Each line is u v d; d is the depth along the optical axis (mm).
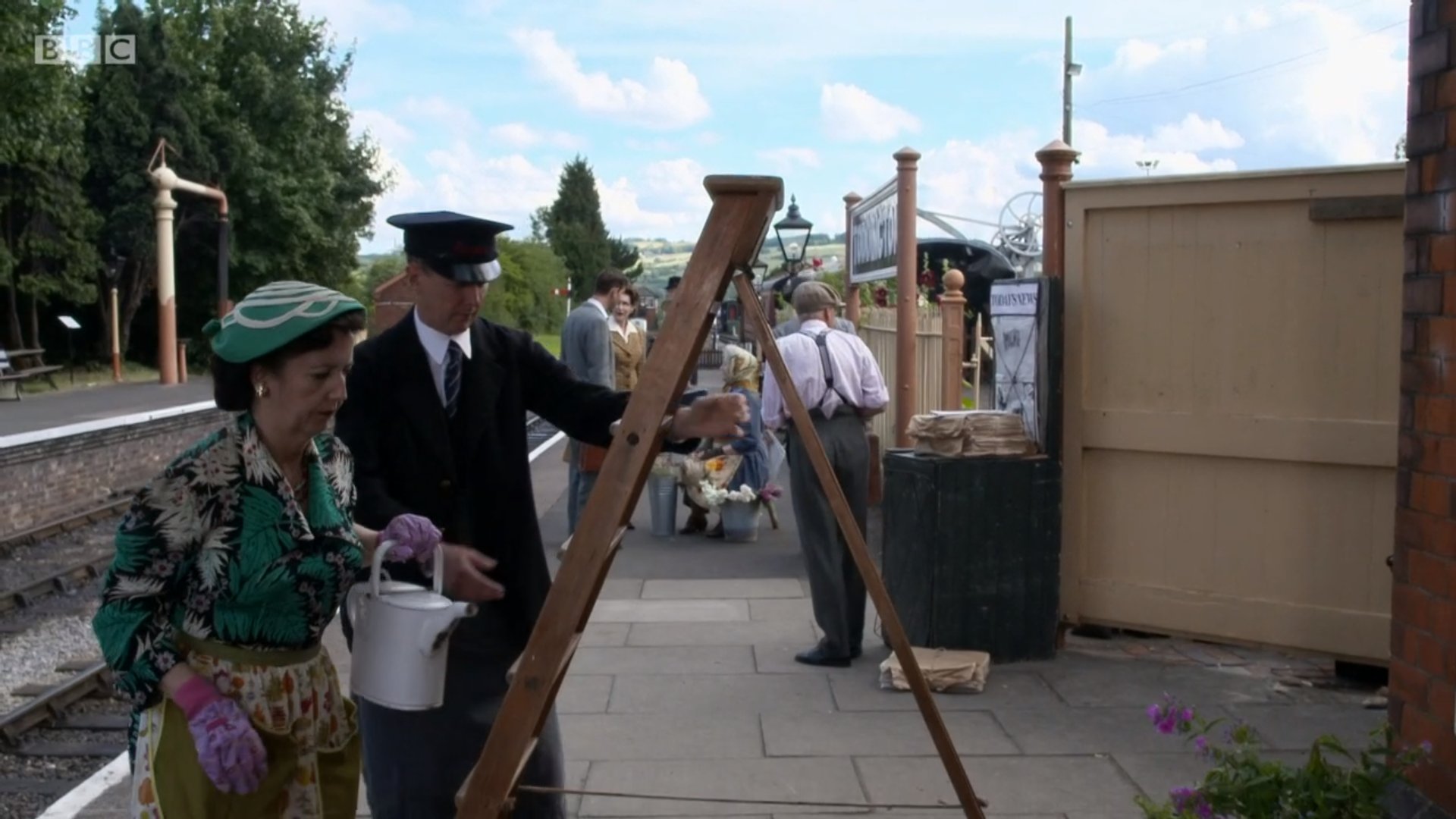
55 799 5609
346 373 2766
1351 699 5504
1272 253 5727
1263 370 5773
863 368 6168
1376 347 5523
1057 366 6133
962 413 6188
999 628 6055
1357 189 5480
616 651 6520
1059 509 6121
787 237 14406
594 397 3391
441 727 3195
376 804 3256
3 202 32594
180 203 38781
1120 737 5062
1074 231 6133
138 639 2451
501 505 3291
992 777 4668
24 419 21656
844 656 6152
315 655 2727
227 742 2416
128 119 37469
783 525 10945
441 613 2789
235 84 41656
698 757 4938
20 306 37438
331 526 2672
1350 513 5625
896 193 9938
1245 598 5887
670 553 9523
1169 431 5984
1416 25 3625
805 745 5043
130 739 2693
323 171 43062
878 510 11219
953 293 10586
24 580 11234
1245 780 3432
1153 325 6016
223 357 2543
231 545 2537
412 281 3227
